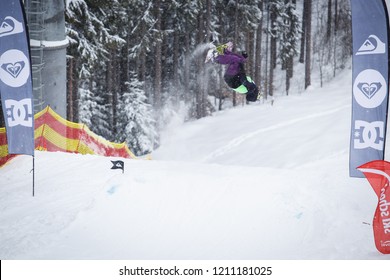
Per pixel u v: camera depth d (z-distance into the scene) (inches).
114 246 472.7
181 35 2383.1
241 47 2532.0
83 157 794.8
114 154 1111.6
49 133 907.4
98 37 1338.6
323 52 3011.8
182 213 543.5
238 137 1775.3
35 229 508.7
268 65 3147.1
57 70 997.8
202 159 1673.2
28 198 605.6
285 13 2721.5
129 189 590.9
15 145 611.2
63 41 1003.9
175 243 480.1
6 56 594.2
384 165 456.4
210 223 522.0
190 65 2504.9
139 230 509.4
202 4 2268.7
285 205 554.3
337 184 628.1
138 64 2235.5
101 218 533.3
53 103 998.4
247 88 688.4
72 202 581.6
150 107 2078.0
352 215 542.6
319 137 1467.8
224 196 578.9
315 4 3427.7
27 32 580.4
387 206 452.8
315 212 540.4
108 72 2180.1
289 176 657.6
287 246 473.7
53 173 705.0
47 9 970.1
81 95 1941.4
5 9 580.4
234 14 2431.1
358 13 528.7
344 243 477.1
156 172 666.8
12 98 601.6
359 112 544.1
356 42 534.3
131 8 2054.6
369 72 534.3
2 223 532.4
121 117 2015.3
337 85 2711.6
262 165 1359.5
